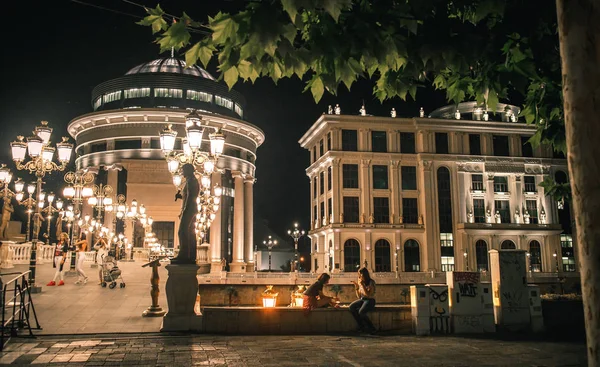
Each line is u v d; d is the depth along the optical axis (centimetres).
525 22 619
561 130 770
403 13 565
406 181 6844
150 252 4800
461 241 6650
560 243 6931
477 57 596
